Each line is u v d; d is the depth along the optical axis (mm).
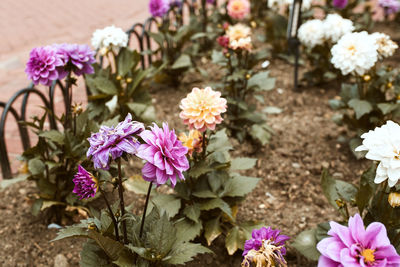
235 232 2531
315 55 4469
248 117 3547
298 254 2547
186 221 2500
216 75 4766
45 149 2678
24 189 3109
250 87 3553
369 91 3416
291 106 4258
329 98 4375
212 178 2545
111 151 1571
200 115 2197
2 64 5410
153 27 7039
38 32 6828
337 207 2324
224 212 2602
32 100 4504
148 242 1954
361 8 7480
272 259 1885
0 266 2494
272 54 5258
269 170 3367
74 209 2818
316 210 2957
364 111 3168
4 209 2918
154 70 4387
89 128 2539
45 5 8375
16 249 2607
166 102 4281
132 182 2783
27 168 3068
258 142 3680
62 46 2484
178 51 4777
